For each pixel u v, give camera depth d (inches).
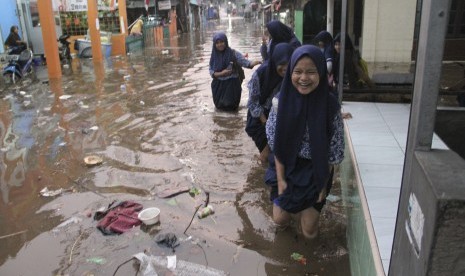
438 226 56.4
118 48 760.3
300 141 127.5
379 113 227.1
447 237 56.6
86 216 163.6
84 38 738.2
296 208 133.8
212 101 347.6
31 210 170.2
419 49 67.0
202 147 236.7
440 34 62.5
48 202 176.2
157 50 843.4
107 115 311.6
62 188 189.3
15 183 197.0
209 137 253.6
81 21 754.2
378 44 417.4
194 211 165.3
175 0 1494.8
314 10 573.9
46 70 556.7
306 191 130.6
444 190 56.4
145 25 949.8
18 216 165.9
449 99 244.4
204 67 567.5
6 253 141.6
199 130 267.7
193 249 139.9
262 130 199.0
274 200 146.1
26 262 136.2
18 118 312.3
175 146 239.3
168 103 345.1
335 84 263.3
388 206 124.4
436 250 57.7
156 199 175.8
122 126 281.4
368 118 218.4
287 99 125.6
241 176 196.9
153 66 590.6
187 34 1450.5
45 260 136.9
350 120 215.6
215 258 135.4
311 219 140.1
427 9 62.9
